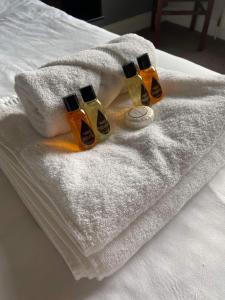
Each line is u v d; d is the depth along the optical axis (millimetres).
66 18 1323
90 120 578
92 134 578
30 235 547
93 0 2352
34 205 543
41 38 1177
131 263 497
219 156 598
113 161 534
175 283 467
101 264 444
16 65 1014
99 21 2459
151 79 664
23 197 586
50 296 467
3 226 564
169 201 523
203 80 659
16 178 603
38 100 554
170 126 582
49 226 515
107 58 651
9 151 616
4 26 1282
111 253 454
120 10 2549
